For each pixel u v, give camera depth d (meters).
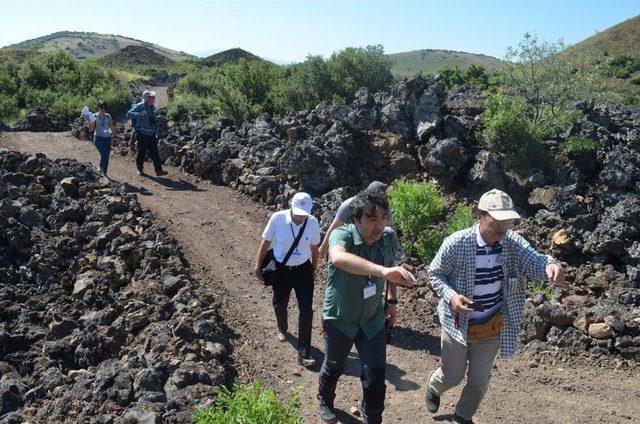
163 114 15.85
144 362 5.45
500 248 4.28
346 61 26.44
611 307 7.12
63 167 9.70
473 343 4.40
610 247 9.17
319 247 5.93
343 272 4.17
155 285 7.03
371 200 3.96
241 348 6.21
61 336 6.38
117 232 8.14
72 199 9.04
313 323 6.97
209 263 8.38
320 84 26.17
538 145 11.78
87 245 8.03
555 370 6.34
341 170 11.40
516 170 11.57
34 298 7.19
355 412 5.07
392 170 11.68
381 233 4.06
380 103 12.84
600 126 13.35
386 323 4.65
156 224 8.74
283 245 5.82
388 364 6.16
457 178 11.41
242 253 8.91
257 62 28.36
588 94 14.30
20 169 9.65
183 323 5.96
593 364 6.46
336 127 11.98
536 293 7.62
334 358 4.43
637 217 10.00
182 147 13.35
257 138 12.66
